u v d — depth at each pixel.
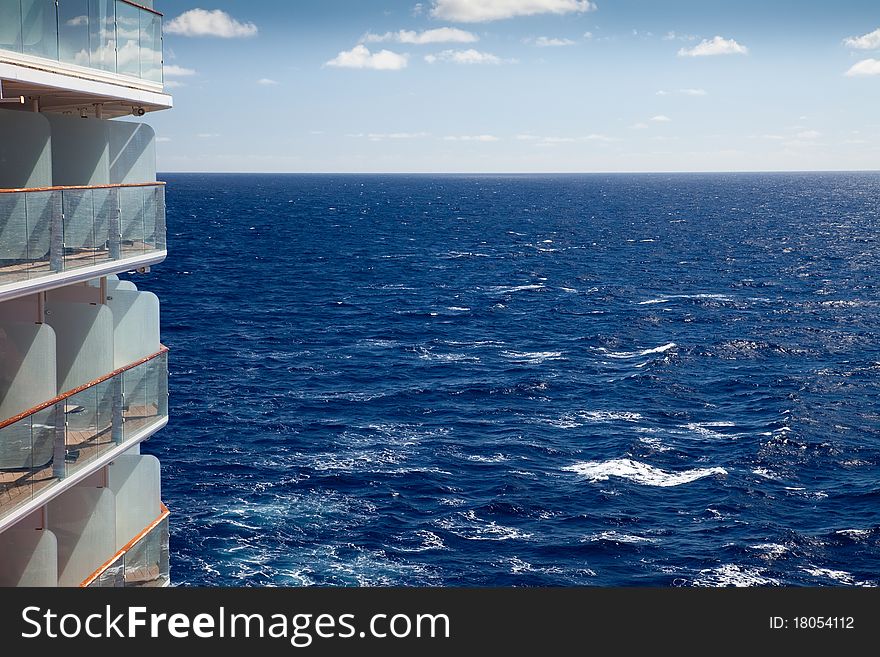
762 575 33.38
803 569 33.91
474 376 61.81
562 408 54.34
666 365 65.06
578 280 112.00
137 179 16.56
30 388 13.77
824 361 67.25
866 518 38.16
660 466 44.44
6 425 12.59
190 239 157.50
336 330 78.81
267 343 72.62
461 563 34.25
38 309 15.27
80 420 14.44
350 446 46.69
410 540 36.03
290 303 93.00
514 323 83.06
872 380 61.47
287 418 51.28
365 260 131.75
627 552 35.19
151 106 16.19
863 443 47.56
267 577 32.94
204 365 64.19
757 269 121.19
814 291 102.00
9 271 12.70
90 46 14.33
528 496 40.38
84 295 17.09
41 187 13.49
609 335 76.81
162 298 93.81
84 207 14.19
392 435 48.72
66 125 15.09
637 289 104.25
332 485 41.25
